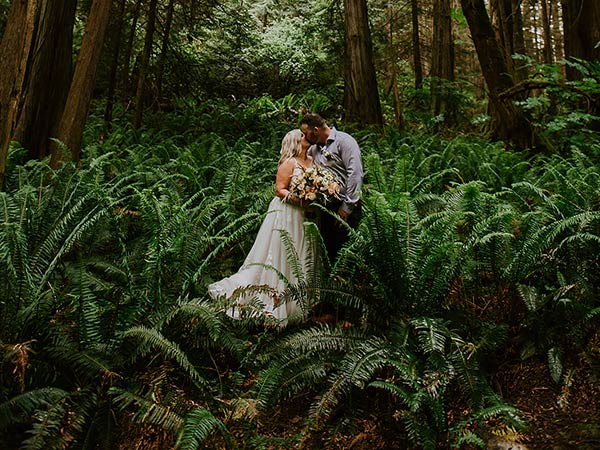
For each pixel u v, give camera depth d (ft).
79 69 21.43
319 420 9.16
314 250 12.26
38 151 22.85
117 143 27.45
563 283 10.94
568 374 9.95
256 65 63.10
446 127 45.21
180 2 45.57
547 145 30.12
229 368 11.19
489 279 12.64
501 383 10.53
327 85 58.44
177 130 36.47
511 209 12.57
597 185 15.30
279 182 12.77
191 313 10.39
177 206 14.06
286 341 10.18
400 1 70.74
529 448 8.73
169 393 9.26
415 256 10.83
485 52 34.35
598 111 29.76
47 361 9.38
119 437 9.17
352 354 9.68
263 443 8.80
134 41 49.98
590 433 8.74
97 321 9.86
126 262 11.78
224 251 15.43
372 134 32.17
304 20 68.44
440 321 10.27
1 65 13.69
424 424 8.75
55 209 13.16
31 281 10.09
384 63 63.10
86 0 44.14
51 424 8.11
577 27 34.17
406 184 16.87
